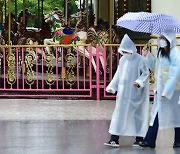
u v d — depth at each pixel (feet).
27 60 80.74
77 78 79.66
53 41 91.25
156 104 47.42
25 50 84.84
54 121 61.46
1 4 112.27
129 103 47.50
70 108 71.31
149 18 49.21
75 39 89.51
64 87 81.51
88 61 86.89
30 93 81.10
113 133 47.55
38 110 69.46
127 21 49.62
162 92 46.50
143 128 47.67
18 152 46.01
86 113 67.31
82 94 80.79
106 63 84.38
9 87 82.84
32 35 108.17
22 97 80.18
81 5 152.76
